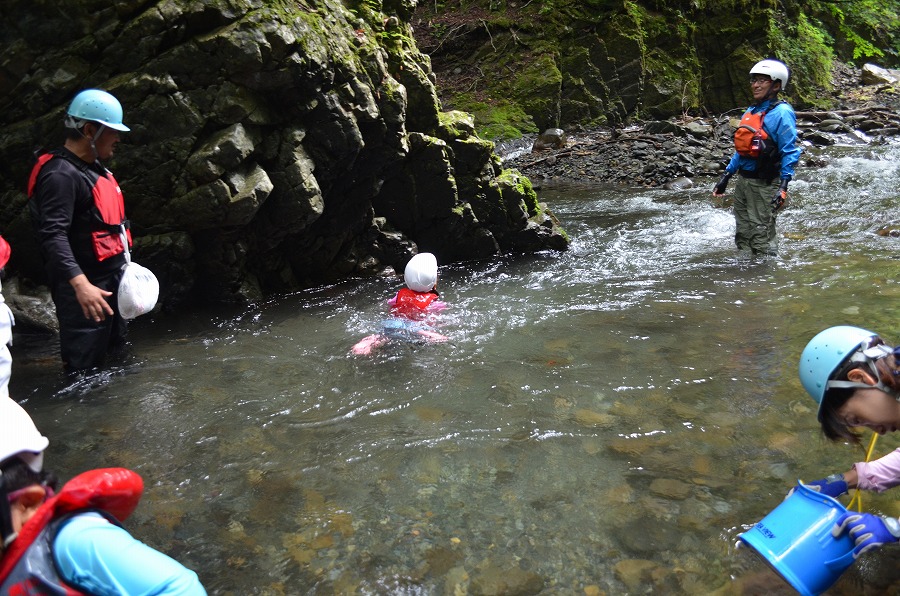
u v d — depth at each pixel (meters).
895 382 2.25
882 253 6.73
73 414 4.05
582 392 4.14
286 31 5.38
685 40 15.98
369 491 3.24
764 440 3.53
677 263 6.81
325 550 2.84
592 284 6.25
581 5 15.52
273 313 5.80
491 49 15.69
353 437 3.72
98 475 1.68
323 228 6.49
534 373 4.42
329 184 6.23
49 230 4.21
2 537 1.59
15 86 5.24
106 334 4.68
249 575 2.70
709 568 2.66
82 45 5.20
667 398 4.02
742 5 16.11
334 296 6.26
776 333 4.91
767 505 3.01
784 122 6.53
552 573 2.66
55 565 1.58
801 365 2.46
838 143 13.32
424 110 6.83
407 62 6.69
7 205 5.42
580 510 3.03
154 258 5.67
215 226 5.61
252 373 4.58
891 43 20.84
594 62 15.39
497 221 7.28
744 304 5.54
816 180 10.15
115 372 4.62
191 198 5.42
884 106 15.84
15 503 1.61
